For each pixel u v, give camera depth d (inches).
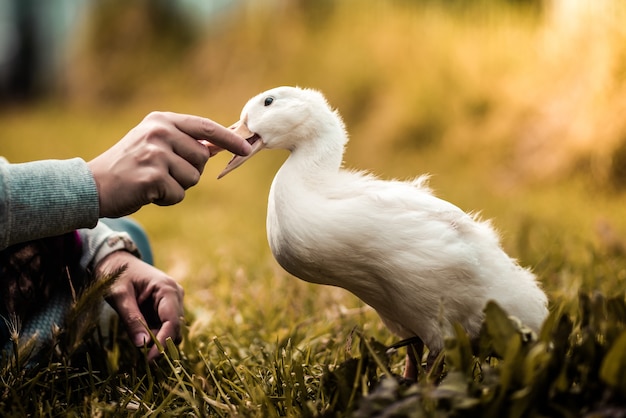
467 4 139.3
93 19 220.8
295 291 57.5
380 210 35.0
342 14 154.6
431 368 35.2
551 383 30.0
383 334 47.5
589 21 105.3
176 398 37.6
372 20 148.7
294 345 45.1
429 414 28.7
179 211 107.7
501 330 30.5
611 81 99.6
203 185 125.0
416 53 137.0
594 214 84.9
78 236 40.6
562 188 100.4
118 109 203.5
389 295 36.4
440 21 140.3
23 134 182.7
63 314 39.6
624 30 98.9
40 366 38.1
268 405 34.2
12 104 243.4
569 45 109.2
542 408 29.9
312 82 147.1
